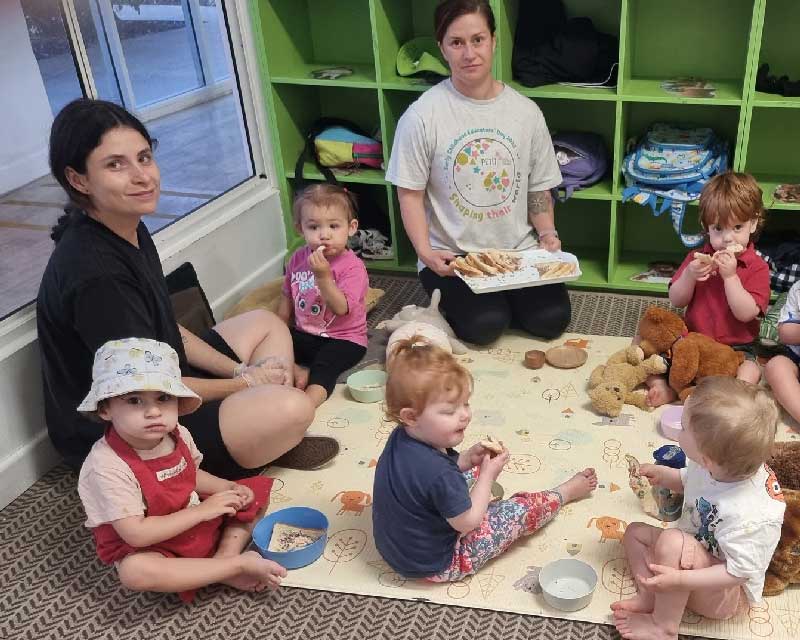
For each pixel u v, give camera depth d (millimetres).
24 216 2850
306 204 2338
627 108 2713
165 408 1564
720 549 1421
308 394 2236
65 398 1884
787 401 2029
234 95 2918
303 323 2451
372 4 2625
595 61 2670
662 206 2588
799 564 1530
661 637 1466
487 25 2314
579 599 1547
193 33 3066
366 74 2920
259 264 2994
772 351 2307
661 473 1625
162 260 2461
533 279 2330
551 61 2666
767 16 2604
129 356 1552
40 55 2621
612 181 2752
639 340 2258
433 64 2730
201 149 3141
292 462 2021
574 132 2869
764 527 1387
